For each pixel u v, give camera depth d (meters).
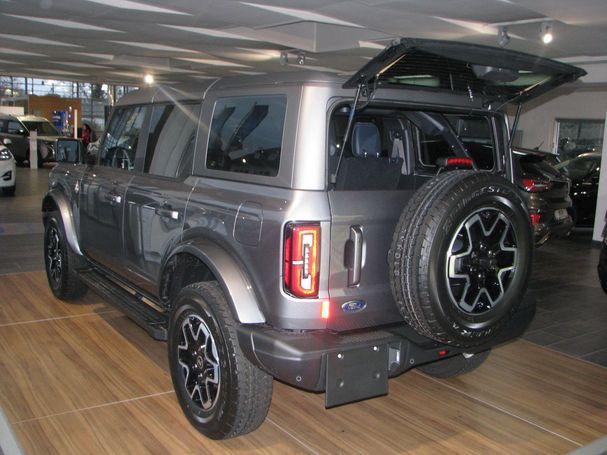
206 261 3.28
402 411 3.93
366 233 3.05
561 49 10.97
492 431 3.70
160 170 4.12
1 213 10.96
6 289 6.21
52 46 15.55
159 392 4.01
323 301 2.96
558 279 7.99
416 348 3.20
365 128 3.82
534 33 9.55
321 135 2.99
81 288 5.63
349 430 3.65
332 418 3.79
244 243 3.13
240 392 3.14
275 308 2.98
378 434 3.61
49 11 10.14
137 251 4.26
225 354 3.15
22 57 18.38
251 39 12.53
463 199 2.92
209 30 12.08
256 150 3.26
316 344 2.92
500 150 3.89
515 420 3.86
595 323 6.00
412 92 3.36
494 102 3.77
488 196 3.02
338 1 8.34
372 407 3.97
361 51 13.09
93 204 4.96
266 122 3.23
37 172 19.58
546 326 5.86
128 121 4.75
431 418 3.84
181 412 3.75
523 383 4.45
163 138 4.17
